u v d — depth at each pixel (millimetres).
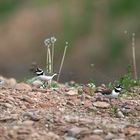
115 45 38719
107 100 13852
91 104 13484
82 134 11375
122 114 12969
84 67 37031
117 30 39719
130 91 15164
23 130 11336
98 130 11523
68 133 11438
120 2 41344
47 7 41094
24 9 41062
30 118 12102
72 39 39312
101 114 12969
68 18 40531
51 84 15492
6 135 11188
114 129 11664
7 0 41594
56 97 13859
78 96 14031
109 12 41000
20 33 39938
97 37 39531
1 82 15219
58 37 39438
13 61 38500
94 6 41312
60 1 41406
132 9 40969
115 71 36938
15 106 12977
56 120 12016
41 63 38562
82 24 40250
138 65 36969
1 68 37062
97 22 40500
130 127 11883
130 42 38719
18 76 35500
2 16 40875
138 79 16891
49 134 11336
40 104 13219
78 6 41250
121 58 37875
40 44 39375
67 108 13203
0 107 12812
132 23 40094
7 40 39750
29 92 14125
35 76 16781
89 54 38344
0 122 11953
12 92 14008
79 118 12250
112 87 14820
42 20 40375
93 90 14781
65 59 37438
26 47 39312
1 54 38969
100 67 37469
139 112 13250
